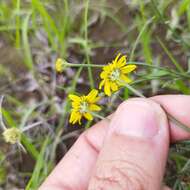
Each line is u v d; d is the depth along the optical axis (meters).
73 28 0.11
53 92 0.10
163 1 0.10
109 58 0.10
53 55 0.11
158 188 0.07
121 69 0.07
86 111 0.07
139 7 0.10
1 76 0.11
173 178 0.09
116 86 0.07
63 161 0.08
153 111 0.07
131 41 0.10
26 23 0.10
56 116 0.10
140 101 0.07
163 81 0.09
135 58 0.10
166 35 0.10
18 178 0.10
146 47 0.09
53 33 0.11
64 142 0.10
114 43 0.10
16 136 0.08
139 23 0.10
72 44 0.11
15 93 0.10
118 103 0.09
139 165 0.06
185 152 0.08
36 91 0.10
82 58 0.10
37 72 0.10
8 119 0.09
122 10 0.11
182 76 0.08
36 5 0.09
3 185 0.10
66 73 0.10
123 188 0.06
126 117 0.07
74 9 0.11
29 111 0.09
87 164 0.08
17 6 0.10
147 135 0.06
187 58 0.10
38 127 0.10
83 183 0.08
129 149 0.06
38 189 0.08
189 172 0.08
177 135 0.07
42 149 0.09
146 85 0.10
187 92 0.09
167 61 0.10
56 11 0.11
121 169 0.06
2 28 0.11
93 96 0.07
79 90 0.10
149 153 0.06
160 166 0.07
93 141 0.08
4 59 0.11
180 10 0.09
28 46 0.10
